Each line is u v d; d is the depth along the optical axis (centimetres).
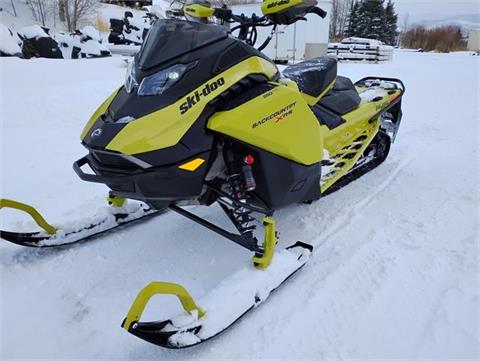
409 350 195
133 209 309
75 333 208
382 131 430
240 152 226
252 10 1509
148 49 216
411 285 240
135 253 279
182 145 196
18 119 574
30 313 221
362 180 400
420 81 1088
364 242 287
